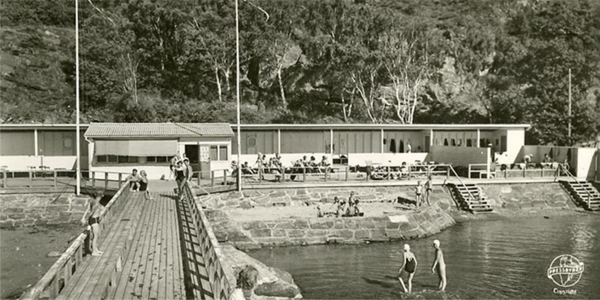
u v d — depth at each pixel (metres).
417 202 36.84
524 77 72.81
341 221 32.06
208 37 66.56
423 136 52.19
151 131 41.56
